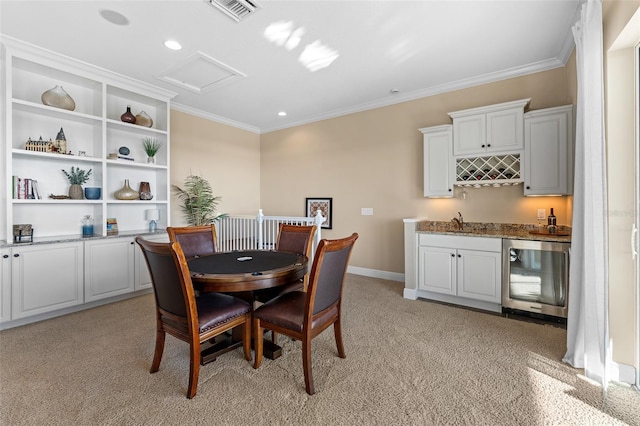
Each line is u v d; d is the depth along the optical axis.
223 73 3.61
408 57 3.23
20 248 2.79
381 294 3.81
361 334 2.63
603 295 1.85
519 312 3.07
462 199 3.92
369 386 1.88
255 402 1.73
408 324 2.85
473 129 3.56
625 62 1.91
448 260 3.41
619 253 1.94
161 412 1.64
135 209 4.16
